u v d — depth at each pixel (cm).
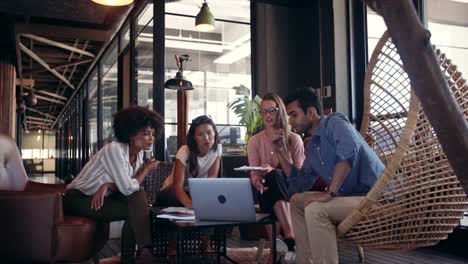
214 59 546
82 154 1106
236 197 207
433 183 179
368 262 289
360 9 410
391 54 250
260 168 252
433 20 356
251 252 309
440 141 45
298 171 246
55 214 219
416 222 183
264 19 507
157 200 291
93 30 629
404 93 250
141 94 535
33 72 991
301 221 212
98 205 233
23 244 211
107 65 794
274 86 493
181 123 428
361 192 207
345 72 407
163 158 427
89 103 1029
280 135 266
